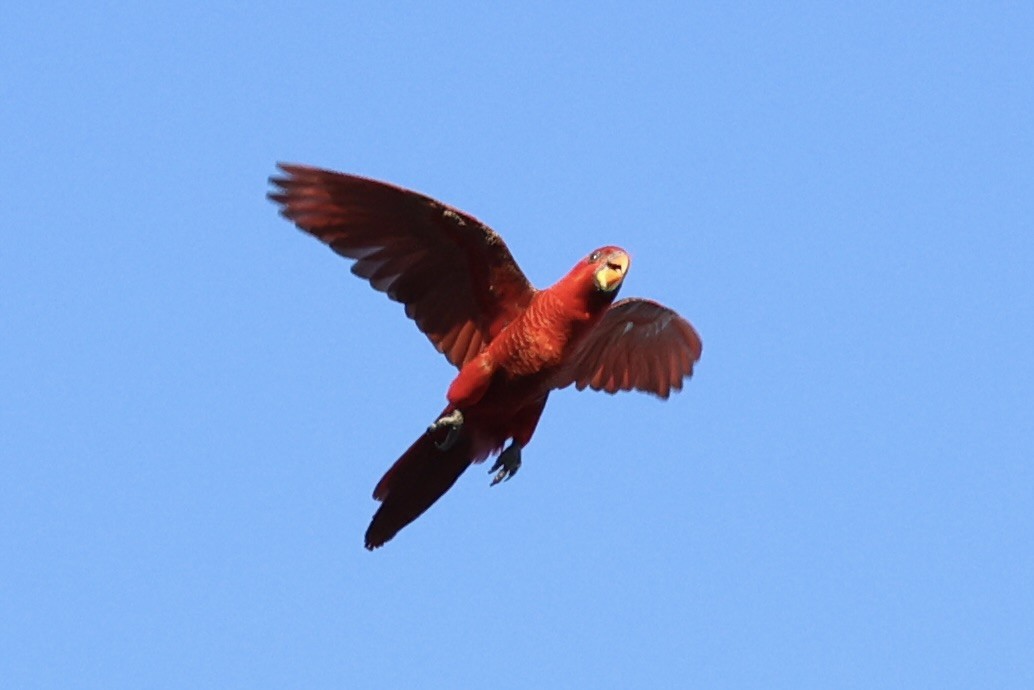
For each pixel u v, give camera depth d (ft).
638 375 60.13
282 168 49.47
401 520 54.19
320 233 51.19
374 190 49.88
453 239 51.42
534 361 50.39
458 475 53.62
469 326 53.16
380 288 52.70
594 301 49.83
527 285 52.42
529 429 53.72
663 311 57.82
